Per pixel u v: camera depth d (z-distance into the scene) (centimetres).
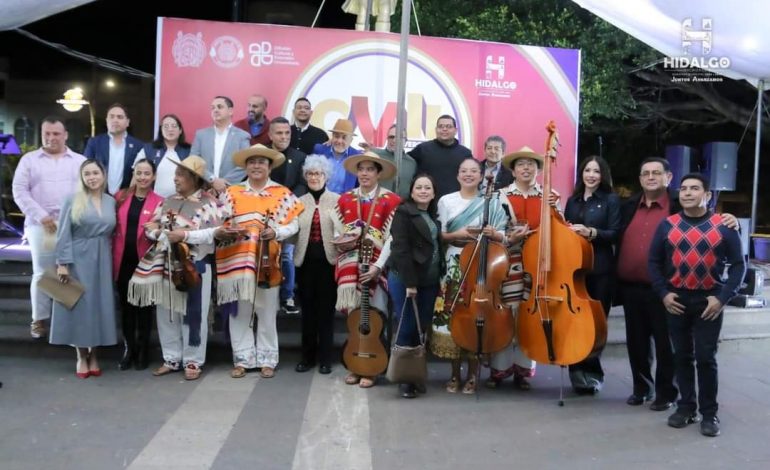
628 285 466
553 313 448
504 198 483
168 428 399
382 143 698
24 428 394
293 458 361
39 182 538
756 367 582
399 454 370
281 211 501
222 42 677
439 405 457
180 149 570
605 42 951
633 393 476
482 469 352
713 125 1421
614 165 1517
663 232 428
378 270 480
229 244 495
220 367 535
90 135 1209
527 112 717
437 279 476
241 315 511
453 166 575
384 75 696
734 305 706
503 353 494
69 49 1039
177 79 674
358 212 492
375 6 795
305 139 626
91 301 492
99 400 448
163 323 511
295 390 479
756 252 955
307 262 518
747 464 365
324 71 690
